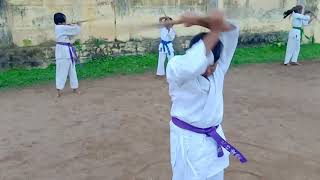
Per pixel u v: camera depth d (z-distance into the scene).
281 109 7.11
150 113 6.85
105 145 5.40
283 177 4.45
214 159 3.05
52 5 10.41
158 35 12.01
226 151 3.14
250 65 11.48
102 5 11.07
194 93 2.87
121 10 11.36
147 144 5.42
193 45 2.77
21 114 6.90
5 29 9.96
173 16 12.16
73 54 8.11
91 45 11.12
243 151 5.17
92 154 5.11
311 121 6.45
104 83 9.27
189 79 2.76
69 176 4.51
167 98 7.90
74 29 7.95
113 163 4.83
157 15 11.91
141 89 8.67
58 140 5.62
